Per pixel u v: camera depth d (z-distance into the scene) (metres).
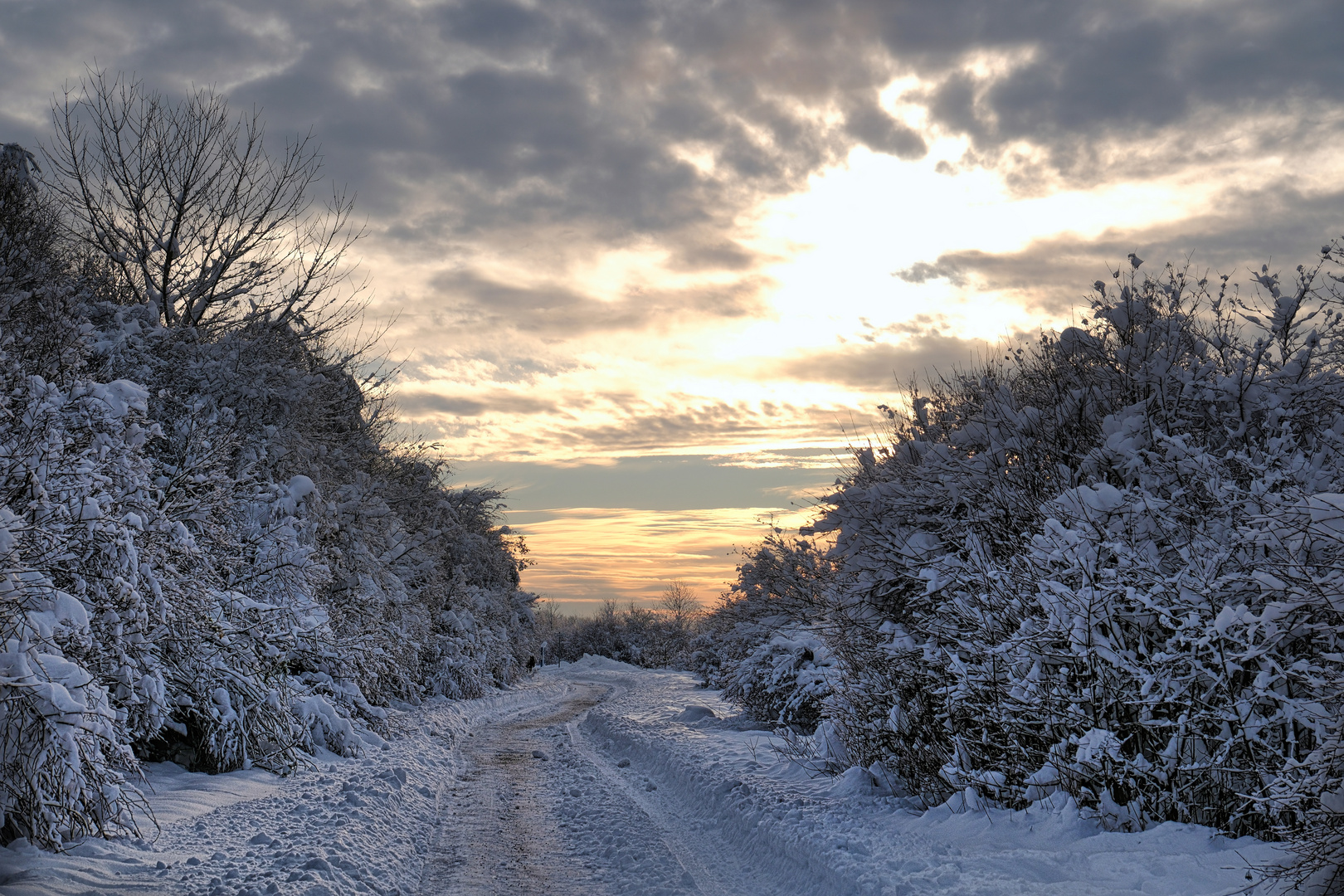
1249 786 6.21
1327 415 8.11
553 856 8.52
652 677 44.12
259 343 15.80
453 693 27.39
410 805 10.34
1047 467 9.42
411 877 7.54
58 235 16.59
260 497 14.46
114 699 8.84
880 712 10.32
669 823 9.89
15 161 15.91
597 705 27.06
